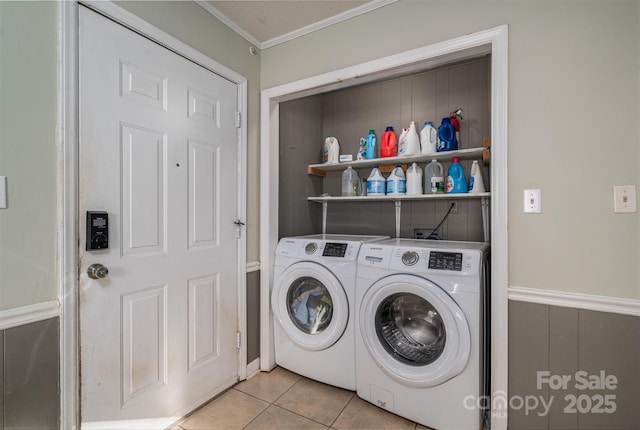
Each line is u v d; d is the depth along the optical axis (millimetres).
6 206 1063
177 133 1629
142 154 1467
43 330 1149
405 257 1651
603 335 1264
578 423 1312
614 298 1240
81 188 1248
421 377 1548
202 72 1767
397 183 2213
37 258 1135
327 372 1948
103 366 1323
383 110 2574
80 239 1244
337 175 2789
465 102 2262
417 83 2439
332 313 1929
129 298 1422
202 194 1771
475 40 1490
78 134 1237
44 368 1151
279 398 1860
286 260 2094
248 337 2096
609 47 1245
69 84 1207
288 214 2416
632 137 1210
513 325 1419
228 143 1935
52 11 1171
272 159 2193
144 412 1482
